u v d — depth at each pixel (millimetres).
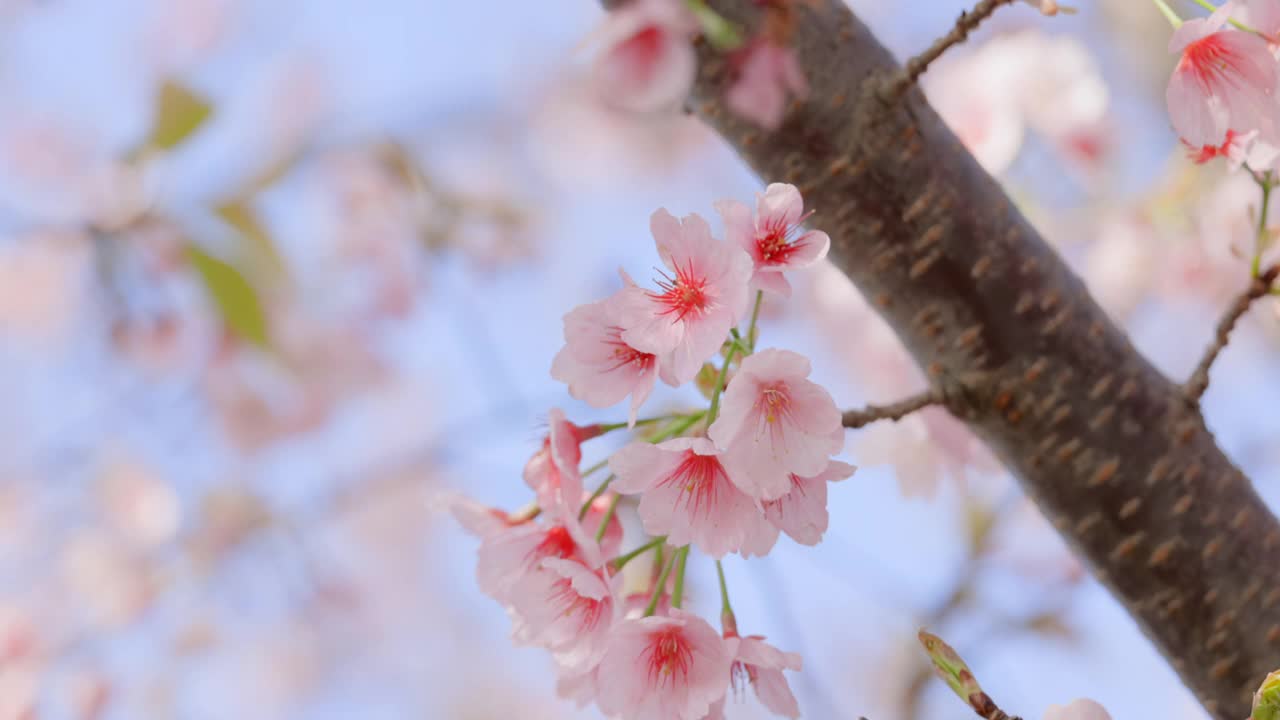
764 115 1067
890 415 1062
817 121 1065
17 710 2164
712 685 1013
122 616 2289
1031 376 1062
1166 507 1060
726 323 1000
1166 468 1061
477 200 2211
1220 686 1060
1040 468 1067
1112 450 1061
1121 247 1696
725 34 1065
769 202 1009
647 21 1067
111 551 2312
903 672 1886
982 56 1552
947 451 1184
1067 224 1707
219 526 2355
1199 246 1676
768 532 1008
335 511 2461
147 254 1627
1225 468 1063
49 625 2262
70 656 2258
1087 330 1065
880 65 1065
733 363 1028
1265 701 964
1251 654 1055
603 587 1021
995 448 1073
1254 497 1064
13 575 2283
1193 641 1061
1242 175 1401
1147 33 1887
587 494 1062
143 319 1903
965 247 1063
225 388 2170
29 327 2117
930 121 1067
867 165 1063
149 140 1315
